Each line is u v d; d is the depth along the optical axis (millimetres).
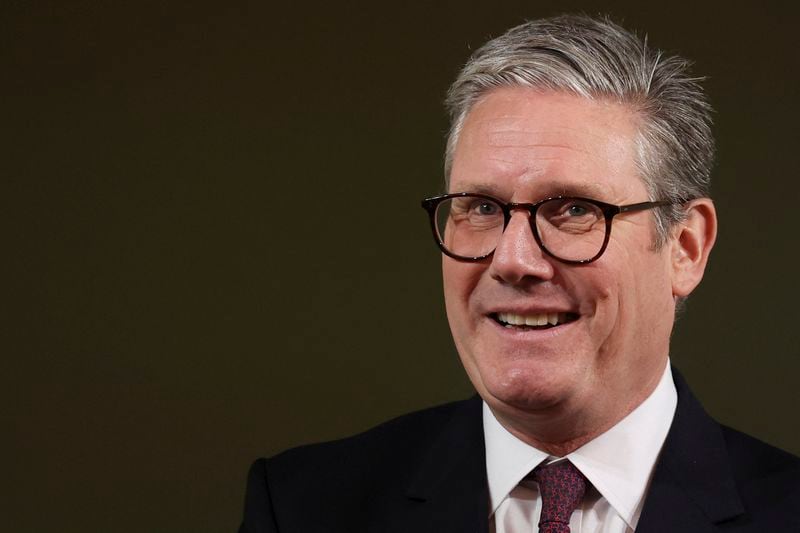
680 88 4324
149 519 10188
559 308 4027
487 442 4531
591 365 4094
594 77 4082
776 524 4180
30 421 10320
